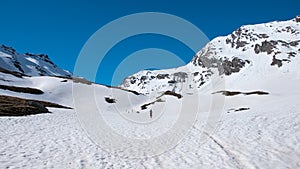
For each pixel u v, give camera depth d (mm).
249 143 13930
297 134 15039
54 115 33438
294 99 45875
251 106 48250
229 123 23156
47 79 95500
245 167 9883
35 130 18641
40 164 9758
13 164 9500
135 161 11164
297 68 173750
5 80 82438
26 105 35438
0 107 29359
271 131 16766
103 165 10227
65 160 10578
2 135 15336
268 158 10789
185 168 10016
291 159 10508
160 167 10227
